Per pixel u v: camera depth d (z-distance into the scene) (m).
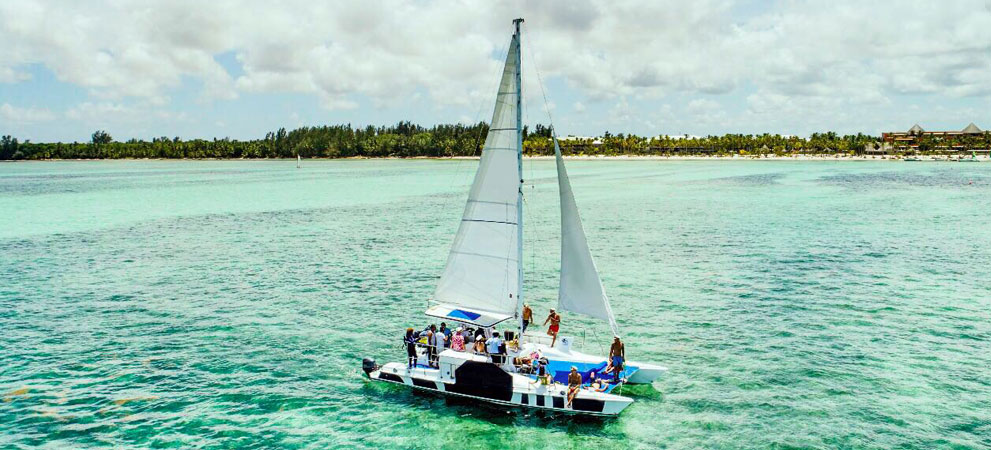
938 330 34.62
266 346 33.19
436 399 26.62
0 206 102.81
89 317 38.41
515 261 25.39
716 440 23.03
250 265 53.41
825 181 154.88
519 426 24.19
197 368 30.19
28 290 44.91
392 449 22.75
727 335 34.19
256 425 24.56
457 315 26.64
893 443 22.70
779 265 51.66
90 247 62.69
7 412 25.56
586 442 22.95
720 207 96.19
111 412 25.64
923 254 55.91
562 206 25.73
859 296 41.69
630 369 27.12
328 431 24.05
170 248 62.00
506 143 24.61
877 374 28.72
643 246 61.31
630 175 193.00
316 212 93.44
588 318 37.72
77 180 177.38
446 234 70.38
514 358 25.97
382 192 130.62
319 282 47.19
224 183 162.62
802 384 27.69
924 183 143.62
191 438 23.56
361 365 30.47
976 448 22.33
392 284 46.47
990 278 46.38
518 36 23.67
